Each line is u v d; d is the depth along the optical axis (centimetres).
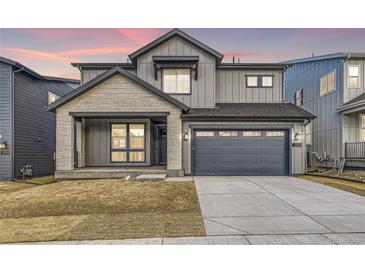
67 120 1138
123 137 1354
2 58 1216
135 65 1396
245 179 1081
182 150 1195
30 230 495
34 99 1448
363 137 1373
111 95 1147
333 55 1428
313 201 696
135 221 544
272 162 1214
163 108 1155
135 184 930
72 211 634
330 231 473
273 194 784
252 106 1346
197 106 1324
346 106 1301
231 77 1421
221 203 684
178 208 649
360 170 1279
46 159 1582
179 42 1343
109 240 440
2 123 1237
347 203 673
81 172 1116
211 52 1318
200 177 1142
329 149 1491
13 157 1243
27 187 1035
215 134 1215
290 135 1206
